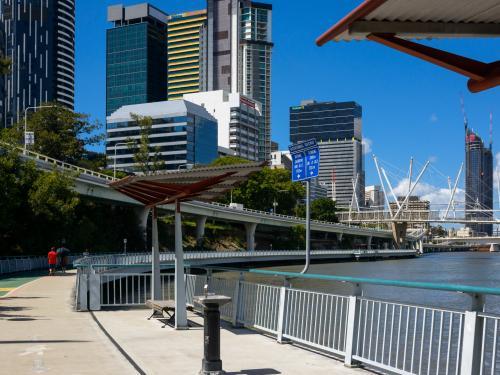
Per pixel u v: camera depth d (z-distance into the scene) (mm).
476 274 79375
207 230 121000
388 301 8273
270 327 11852
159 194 14859
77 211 74500
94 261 36469
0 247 53188
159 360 9711
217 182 12797
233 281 13992
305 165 12961
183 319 13320
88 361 9805
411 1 3771
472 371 6418
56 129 94938
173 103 182625
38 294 22953
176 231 13578
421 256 198875
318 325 10164
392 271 87688
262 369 8859
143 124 116500
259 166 11438
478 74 4109
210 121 194625
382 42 4219
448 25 4199
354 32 4148
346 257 132750
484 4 3828
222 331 12805
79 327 13805
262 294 12328
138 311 16969
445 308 7059
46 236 55062
